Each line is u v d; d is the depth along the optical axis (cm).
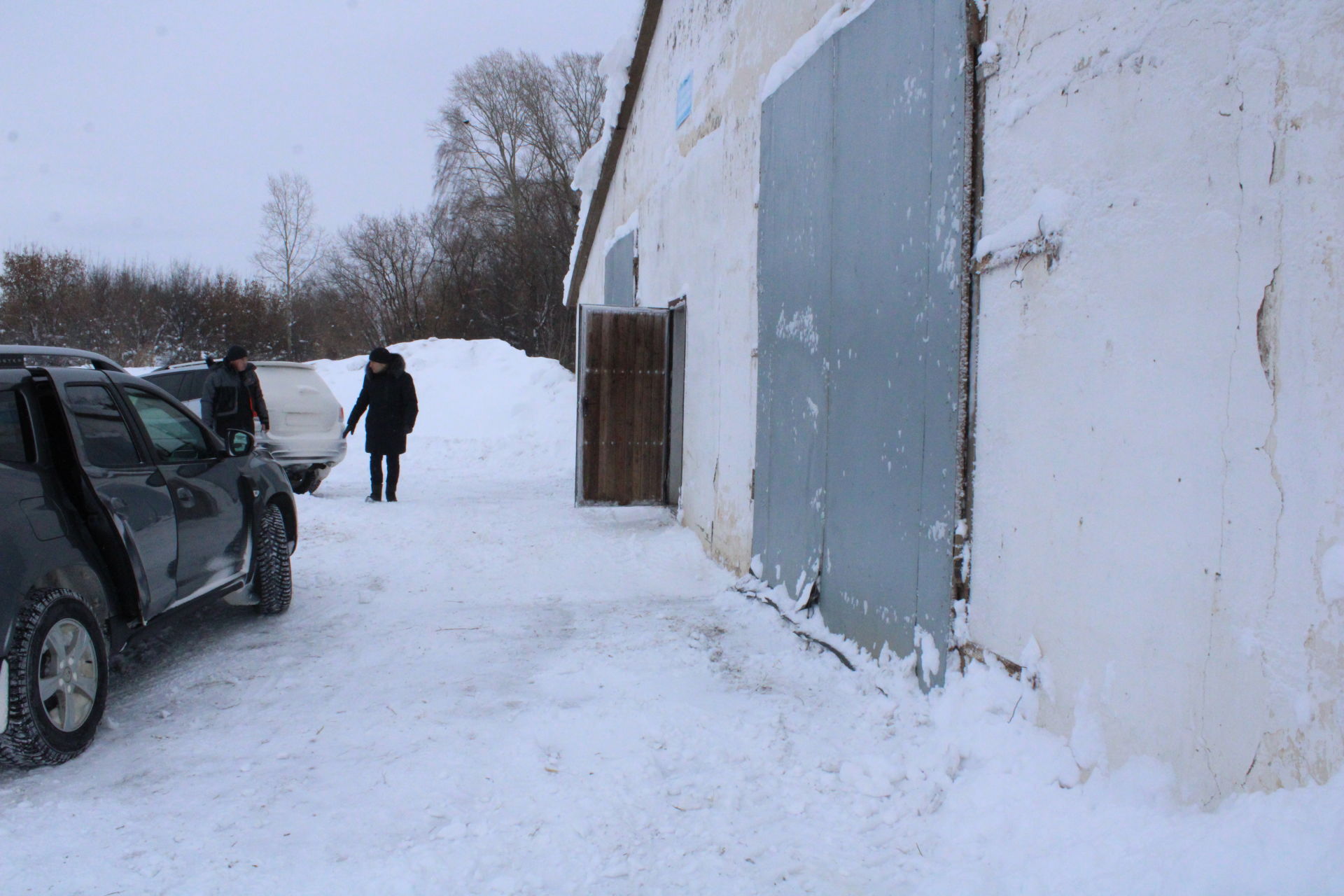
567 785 342
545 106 3569
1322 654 229
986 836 297
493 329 3475
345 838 301
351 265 3619
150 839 299
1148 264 288
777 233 621
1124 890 241
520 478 1387
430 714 414
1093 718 312
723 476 753
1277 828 225
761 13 668
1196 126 269
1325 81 230
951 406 397
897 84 448
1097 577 312
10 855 286
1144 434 290
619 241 1245
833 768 357
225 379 968
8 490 354
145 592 416
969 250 385
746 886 275
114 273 3186
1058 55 333
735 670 479
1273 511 244
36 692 340
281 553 592
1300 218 237
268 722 407
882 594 461
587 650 514
